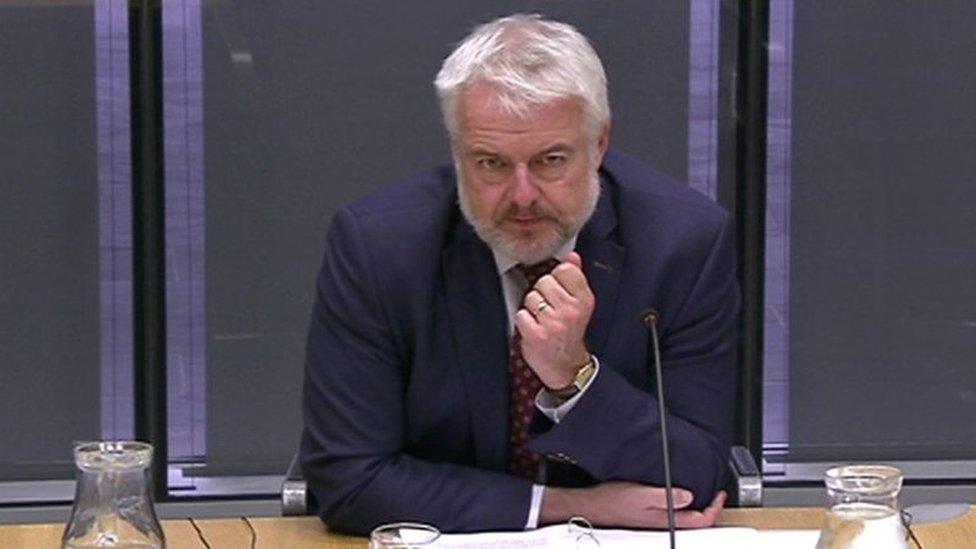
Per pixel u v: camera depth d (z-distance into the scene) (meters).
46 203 8.17
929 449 8.55
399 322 4.62
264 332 8.34
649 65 8.16
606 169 4.86
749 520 4.60
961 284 8.44
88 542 3.68
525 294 4.62
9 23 8.00
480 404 4.61
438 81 4.45
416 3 8.09
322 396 4.64
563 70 4.30
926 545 4.30
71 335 8.29
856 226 8.37
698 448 4.53
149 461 3.76
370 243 4.67
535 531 4.38
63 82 8.07
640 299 4.67
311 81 8.13
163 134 8.11
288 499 4.77
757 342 8.29
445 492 4.48
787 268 8.38
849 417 8.50
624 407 4.45
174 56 8.06
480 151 4.32
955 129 8.31
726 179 8.24
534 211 4.37
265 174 8.20
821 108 8.25
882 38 8.21
